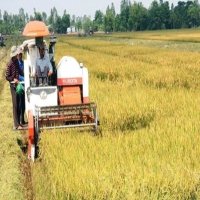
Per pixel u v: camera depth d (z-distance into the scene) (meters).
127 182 6.95
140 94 15.95
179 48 64.62
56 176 7.60
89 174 7.45
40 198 7.42
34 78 11.08
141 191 6.77
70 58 10.92
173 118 11.72
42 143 9.63
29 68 11.10
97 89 18.19
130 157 8.21
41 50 10.97
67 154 8.62
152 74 23.05
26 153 10.63
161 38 102.25
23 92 11.52
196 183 7.02
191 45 71.38
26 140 11.63
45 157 8.91
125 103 13.95
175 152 8.52
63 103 10.85
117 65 29.25
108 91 17.48
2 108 16.52
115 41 100.38
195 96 15.45
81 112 10.59
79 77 10.88
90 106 10.34
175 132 10.00
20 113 11.71
